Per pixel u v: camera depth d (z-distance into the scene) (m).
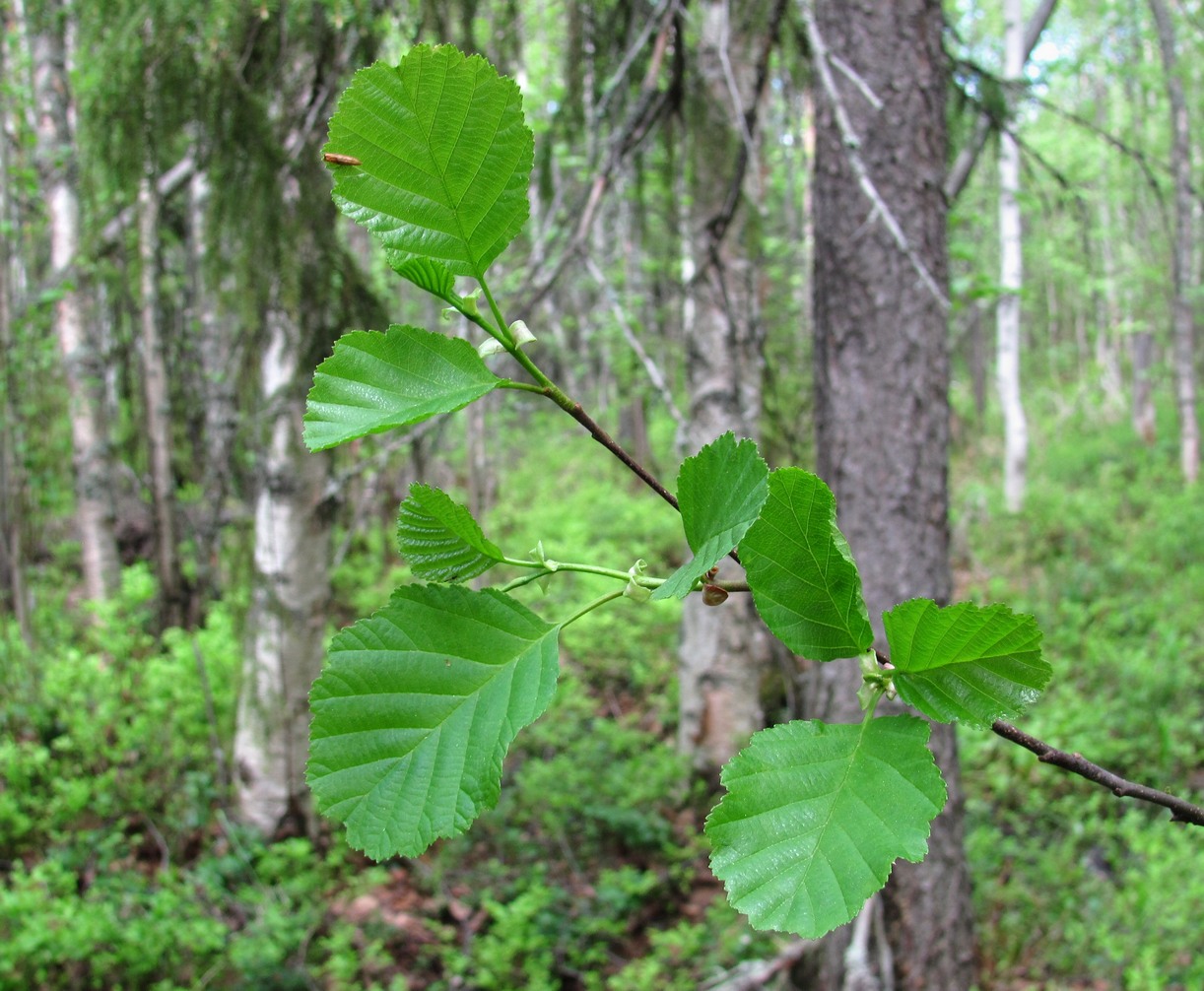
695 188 4.55
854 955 2.71
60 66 6.39
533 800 4.54
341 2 3.04
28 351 5.95
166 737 4.57
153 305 6.19
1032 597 7.62
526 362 0.51
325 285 3.65
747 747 0.48
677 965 3.64
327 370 0.50
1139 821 4.06
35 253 7.47
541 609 6.32
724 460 0.47
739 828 0.45
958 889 2.79
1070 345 23.50
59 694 4.83
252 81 3.43
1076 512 10.14
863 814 0.45
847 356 2.79
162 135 3.33
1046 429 17.41
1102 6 12.31
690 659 5.12
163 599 6.55
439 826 0.46
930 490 2.77
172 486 6.62
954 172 3.96
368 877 3.96
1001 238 10.62
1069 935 3.47
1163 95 13.36
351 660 0.49
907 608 0.48
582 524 8.68
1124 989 3.31
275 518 4.32
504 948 3.49
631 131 3.12
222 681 5.05
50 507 6.35
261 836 4.35
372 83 0.46
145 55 3.16
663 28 3.12
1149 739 4.71
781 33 3.48
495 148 0.48
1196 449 12.38
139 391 6.71
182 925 3.37
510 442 14.26
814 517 0.49
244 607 4.54
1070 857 3.93
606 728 5.19
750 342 4.61
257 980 3.32
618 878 4.04
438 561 0.52
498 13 3.82
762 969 3.34
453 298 0.50
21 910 3.22
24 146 6.21
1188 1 10.66
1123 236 14.84
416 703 0.48
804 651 0.51
